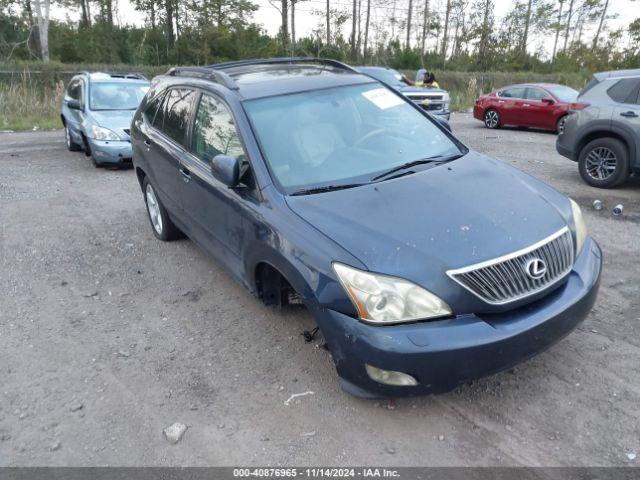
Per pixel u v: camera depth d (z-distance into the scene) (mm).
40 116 18344
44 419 3211
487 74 33781
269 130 3822
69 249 5887
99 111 10250
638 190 7754
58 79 25484
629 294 4414
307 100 4113
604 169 7824
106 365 3730
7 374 3656
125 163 9672
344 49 41156
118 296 4762
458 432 2971
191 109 4668
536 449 2828
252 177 3623
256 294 3807
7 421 3203
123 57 39062
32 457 2922
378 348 2715
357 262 2820
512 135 14602
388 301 2734
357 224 3057
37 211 7305
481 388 3307
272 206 3402
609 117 7559
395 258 2807
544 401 3170
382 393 2859
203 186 4230
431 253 2824
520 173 3922
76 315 4441
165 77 5801
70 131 11266
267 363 3672
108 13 41312
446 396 3254
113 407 3297
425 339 2689
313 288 2967
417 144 4090
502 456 2795
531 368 3469
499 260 2830
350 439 2957
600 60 43625
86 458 2904
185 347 3918
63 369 3699
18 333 4180
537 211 3248
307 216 3205
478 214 3115
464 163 3867
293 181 3570
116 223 6738
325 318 2926
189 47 37125
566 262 3135
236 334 4059
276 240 3260
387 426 3041
